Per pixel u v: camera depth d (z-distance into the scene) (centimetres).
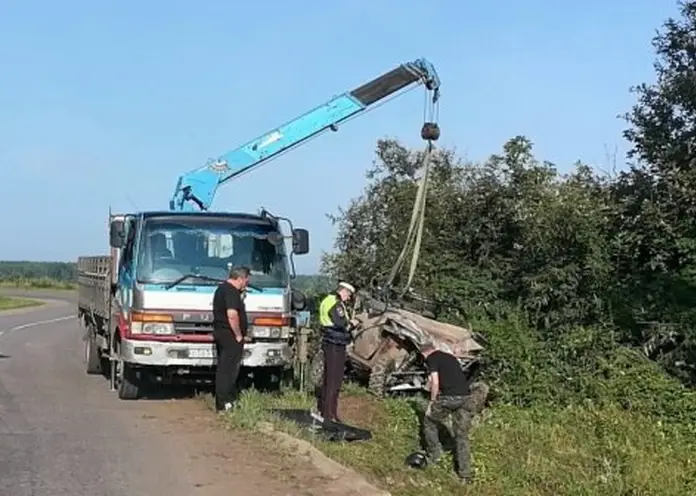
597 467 1095
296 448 1072
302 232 1482
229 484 906
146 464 984
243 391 1460
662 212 1612
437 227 1939
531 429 1264
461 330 1528
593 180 1809
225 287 1311
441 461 1086
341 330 1273
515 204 1895
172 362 1395
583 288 1639
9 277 8725
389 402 1453
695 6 1697
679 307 1515
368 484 923
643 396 1360
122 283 1477
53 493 857
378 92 1828
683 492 1010
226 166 1752
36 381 1700
